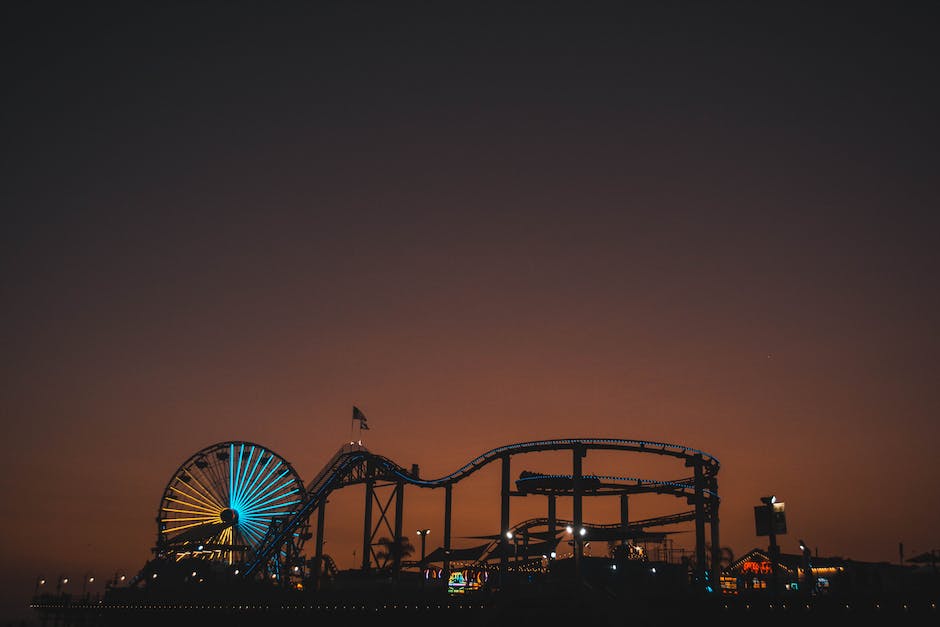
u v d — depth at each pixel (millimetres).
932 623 82500
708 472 117062
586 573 104250
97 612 132500
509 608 86375
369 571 129625
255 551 137125
